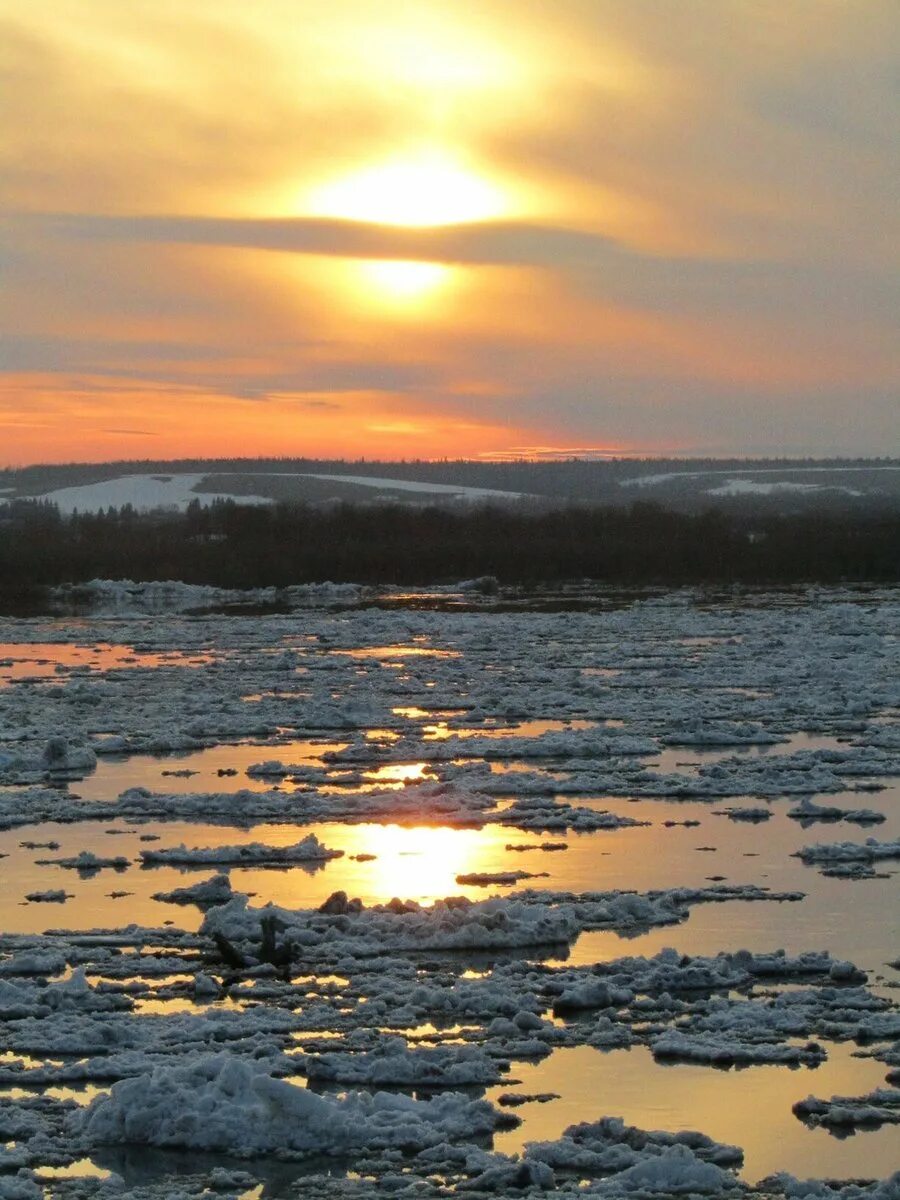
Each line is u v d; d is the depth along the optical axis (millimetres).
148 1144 12664
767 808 25953
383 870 21797
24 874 21562
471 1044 14703
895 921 18891
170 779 29156
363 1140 12617
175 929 18641
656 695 41281
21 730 34875
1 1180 11820
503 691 42156
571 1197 11547
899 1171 11789
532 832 24219
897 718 36688
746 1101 13484
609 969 16922
